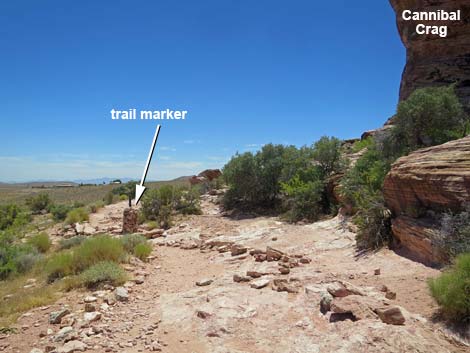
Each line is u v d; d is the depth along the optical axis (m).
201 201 23.89
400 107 13.75
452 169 7.19
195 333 5.20
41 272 10.44
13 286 9.10
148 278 8.85
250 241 12.33
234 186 20.75
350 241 10.22
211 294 6.62
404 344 3.99
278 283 6.77
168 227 18.12
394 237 8.70
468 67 18.52
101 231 18.22
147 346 4.90
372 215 9.41
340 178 15.00
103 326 5.65
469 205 6.39
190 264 10.46
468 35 18.61
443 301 4.60
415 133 13.48
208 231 15.73
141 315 6.18
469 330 4.24
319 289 6.09
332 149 17.36
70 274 9.27
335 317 4.98
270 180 20.00
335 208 14.34
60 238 17.67
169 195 21.42
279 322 5.23
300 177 17.12
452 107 13.15
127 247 11.78
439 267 6.47
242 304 5.92
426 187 7.64
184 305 6.38
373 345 4.09
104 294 7.36
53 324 5.92
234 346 4.68
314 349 4.30
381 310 4.68
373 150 15.04
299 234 12.12
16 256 11.45
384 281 6.45
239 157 20.98
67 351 4.73
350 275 7.09
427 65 19.62
